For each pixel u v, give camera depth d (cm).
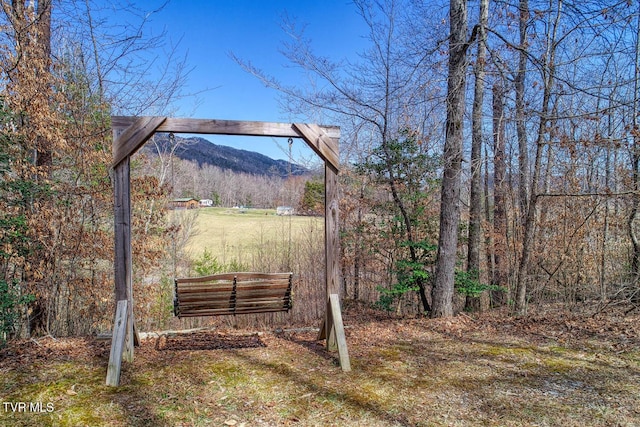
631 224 673
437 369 363
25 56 483
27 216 506
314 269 834
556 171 772
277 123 378
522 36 646
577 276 767
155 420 263
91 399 291
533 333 480
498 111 783
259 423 261
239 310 435
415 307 784
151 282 782
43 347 410
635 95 629
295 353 404
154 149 927
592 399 301
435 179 666
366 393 310
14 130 484
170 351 407
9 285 464
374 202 737
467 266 746
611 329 484
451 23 569
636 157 640
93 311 622
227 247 973
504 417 273
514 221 841
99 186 623
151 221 730
